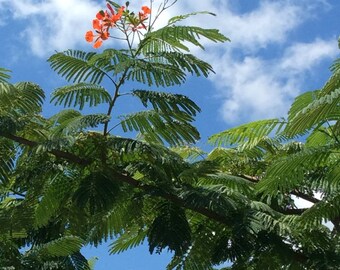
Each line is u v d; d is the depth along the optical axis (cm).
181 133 590
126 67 578
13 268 616
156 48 601
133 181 615
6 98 598
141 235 713
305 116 469
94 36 626
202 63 575
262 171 808
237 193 625
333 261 619
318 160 551
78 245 641
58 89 602
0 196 715
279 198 732
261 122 691
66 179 620
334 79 490
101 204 570
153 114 584
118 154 624
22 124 596
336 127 520
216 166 612
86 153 605
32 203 643
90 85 599
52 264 652
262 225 602
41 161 624
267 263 621
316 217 567
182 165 619
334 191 562
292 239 634
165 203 616
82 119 570
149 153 594
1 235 675
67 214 633
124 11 606
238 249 616
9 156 626
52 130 636
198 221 670
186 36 573
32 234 729
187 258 651
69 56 606
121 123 587
